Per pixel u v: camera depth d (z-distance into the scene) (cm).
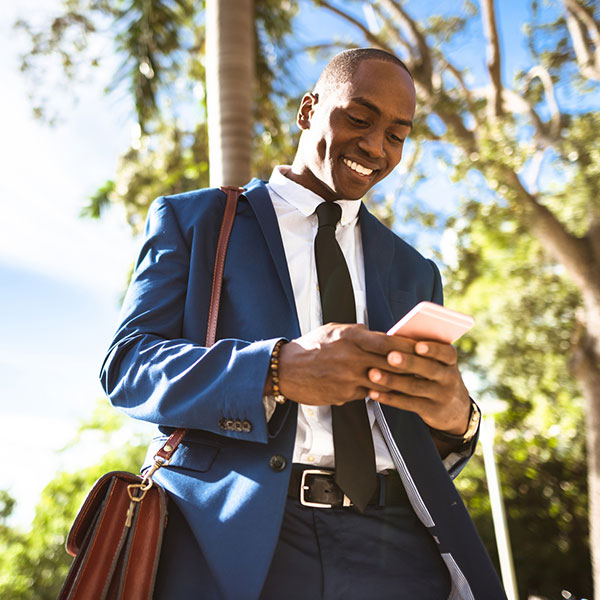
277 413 129
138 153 1063
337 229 169
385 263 171
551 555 1221
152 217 161
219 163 448
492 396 1203
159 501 132
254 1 604
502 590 142
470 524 144
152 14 604
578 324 1049
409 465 142
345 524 136
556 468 1263
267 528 122
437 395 119
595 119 928
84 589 123
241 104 455
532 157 1076
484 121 1096
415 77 1149
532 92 1156
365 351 115
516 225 1045
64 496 1453
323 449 139
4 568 1381
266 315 145
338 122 161
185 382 126
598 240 947
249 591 118
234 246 154
